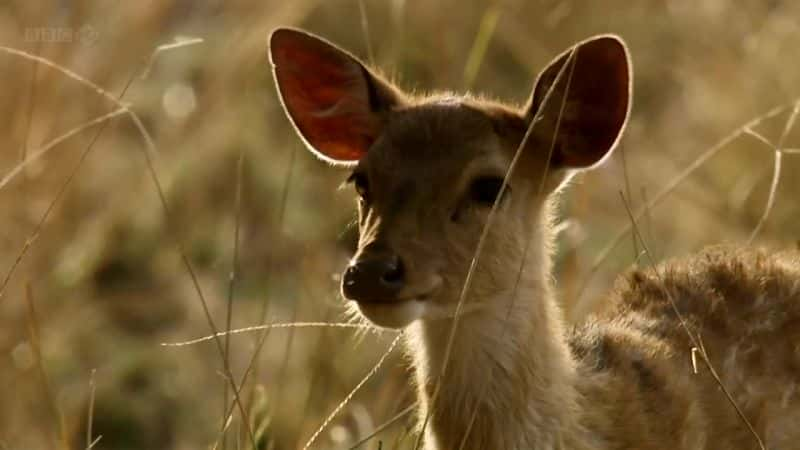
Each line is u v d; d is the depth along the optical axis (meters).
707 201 15.69
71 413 14.73
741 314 11.79
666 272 12.16
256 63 17.83
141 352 15.42
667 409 11.20
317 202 16.66
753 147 15.94
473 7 18.25
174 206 16.67
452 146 10.66
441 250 10.48
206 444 14.62
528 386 10.79
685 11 18.36
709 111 16.80
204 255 16.44
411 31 17.88
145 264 16.36
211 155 17.02
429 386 10.98
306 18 18.52
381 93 11.31
